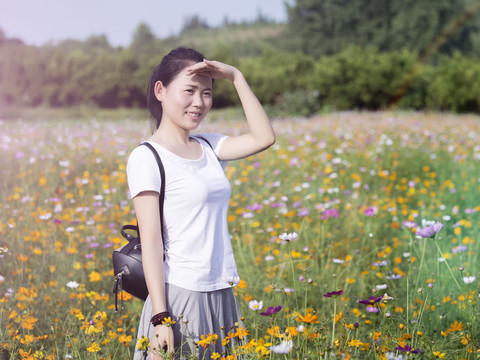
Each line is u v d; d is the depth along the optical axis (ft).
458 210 17.83
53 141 29.71
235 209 19.01
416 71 103.55
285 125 46.29
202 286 6.69
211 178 6.92
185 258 6.70
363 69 101.81
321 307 11.80
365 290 11.92
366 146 30.83
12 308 10.25
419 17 207.62
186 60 6.98
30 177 20.25
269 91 116.26
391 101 103.24
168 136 7.06
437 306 10.40
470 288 11.28
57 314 10.42
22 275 11.80
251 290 11.89
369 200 19.77
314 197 19.75
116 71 146.72
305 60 127.65
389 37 212.43
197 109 6.94
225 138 7.70
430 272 12.03
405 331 8.86
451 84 97.96
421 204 17.94
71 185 21.12
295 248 14.39
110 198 18.78
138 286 6.81
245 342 7.08
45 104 152.76
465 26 211.00
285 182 22.72
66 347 8.68
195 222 6.73
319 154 28.50
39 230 14.24
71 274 12.57
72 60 151.53
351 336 9.13
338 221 16.80
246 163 26.27
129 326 9.98
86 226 15.74
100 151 26.37
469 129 43.75
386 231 16.37
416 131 38.91
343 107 101.76
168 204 6.70
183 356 6.62
